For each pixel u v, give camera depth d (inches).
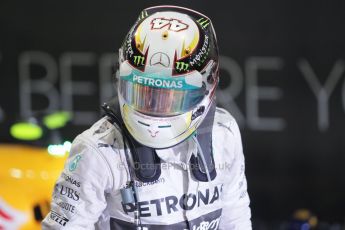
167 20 210.4
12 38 556.4
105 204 215.2
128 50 206.5
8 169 393.4
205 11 529.3
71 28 549.3
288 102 526.9
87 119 549.6
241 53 527.8
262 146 531.2
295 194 530.9
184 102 204.1
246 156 532.7
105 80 547.5
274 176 531.8
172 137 208.2
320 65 522.6
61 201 214.1
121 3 542.6
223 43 528.7
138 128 206.7
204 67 207.2
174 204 215.9
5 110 558.3
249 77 528.4
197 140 213.6
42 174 394.6
